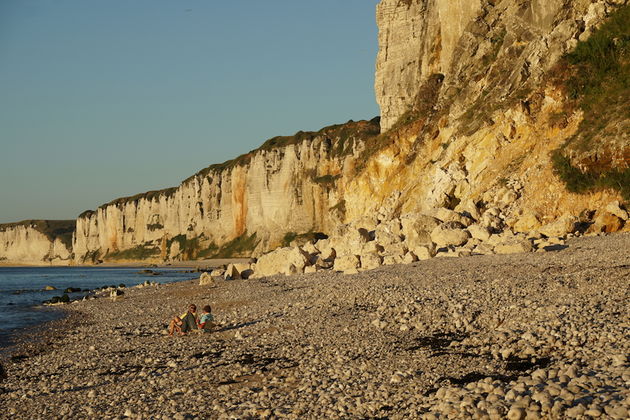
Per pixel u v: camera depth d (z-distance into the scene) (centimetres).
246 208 17662
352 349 1652
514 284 2159
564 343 1397
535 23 5959
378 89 10494
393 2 10400
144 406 1370
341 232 5069
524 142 4997
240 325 2247
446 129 6512
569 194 4075
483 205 4609
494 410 1038
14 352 2388
